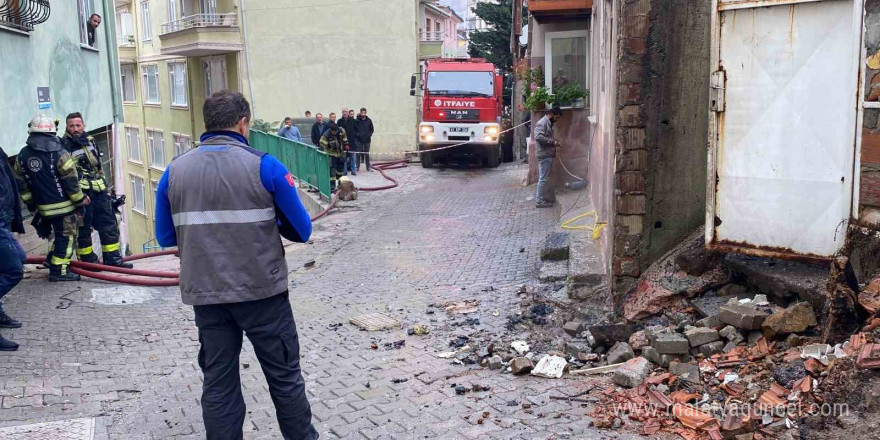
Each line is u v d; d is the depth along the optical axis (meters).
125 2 39.22
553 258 8.21
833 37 4.65
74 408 4.88
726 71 5.11
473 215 13.40
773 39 4.89
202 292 3.49
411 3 27.50
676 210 5.81
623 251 5.84
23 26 9.55
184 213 3.52
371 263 9.82
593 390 4.59
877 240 4.46
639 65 5.67
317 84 27.81
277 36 27.48
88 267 8.99
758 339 4.67
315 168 16.44
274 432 4.39
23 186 8.42
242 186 3.50
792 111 4.87
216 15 27.73
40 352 6.15
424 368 5.36
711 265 5.53
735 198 5.20
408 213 14.16
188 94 32.59
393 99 27.92
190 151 3.63
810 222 4.88
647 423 4.00
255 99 27.70
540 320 6.34
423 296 7.76
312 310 7.50
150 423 4.61
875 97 4.44
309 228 3.75
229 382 3.66
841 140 4.68
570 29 13.41
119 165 15.71
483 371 5.20
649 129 5.73
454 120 21.59
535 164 16.86
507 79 26.52
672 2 5.59
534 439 3.93
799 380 4.01
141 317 7.45
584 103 13.45
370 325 6.63
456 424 4.23
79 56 12.65
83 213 8.93
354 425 4.34
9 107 9.17
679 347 4.69
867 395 3.56
